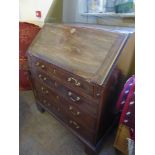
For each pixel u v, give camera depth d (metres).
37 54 1.34
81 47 1.11
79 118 1.21
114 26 1.41
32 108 1.89
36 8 2.15
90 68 0.98
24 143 1.44
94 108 1.01
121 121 1.09
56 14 1.91
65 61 1.12
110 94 1.03
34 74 1.54
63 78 1.15
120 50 0.94
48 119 1.72
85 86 0.98
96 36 1.09
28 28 2.11
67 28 1.31
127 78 1.23
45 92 1.50
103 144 1.39
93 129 1.13
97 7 1.65
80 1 1.76
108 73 0.91
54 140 1.47
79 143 1.44
